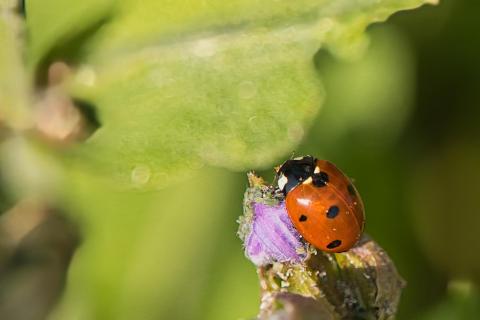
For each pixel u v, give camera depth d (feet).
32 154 0.48
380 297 0.44
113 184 0.47
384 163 0.51
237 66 0.46
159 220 0.49
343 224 0.44
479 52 0.52
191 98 0.47
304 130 0.46
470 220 0.51
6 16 0.46
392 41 0.52
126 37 0.47
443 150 0.52
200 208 0.49
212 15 0.47
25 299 0.49
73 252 0.49
